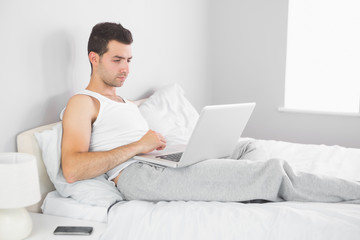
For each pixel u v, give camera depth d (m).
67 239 1.31
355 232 1.19
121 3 2.23
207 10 3.33
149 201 1.55
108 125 1.70
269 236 1.26
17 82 1.61
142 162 1.65
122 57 1.79
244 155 1.87
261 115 3.42
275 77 3.31
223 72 3.49
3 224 1.24
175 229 1.34
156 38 2.61
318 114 3.21
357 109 3.23
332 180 1.40
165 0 2.68
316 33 3.29
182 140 2.16
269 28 3.26
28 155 1.29
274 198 1.41
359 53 3.19
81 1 1.93
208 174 1.50
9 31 1.55
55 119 1.83
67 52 1.87
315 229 1.23
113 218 1.41
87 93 1.71
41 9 1.70
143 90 2.52
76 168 1.49
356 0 3.13
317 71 3.34
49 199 1.57
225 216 1.33
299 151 2.22
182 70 3.00
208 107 1.44
